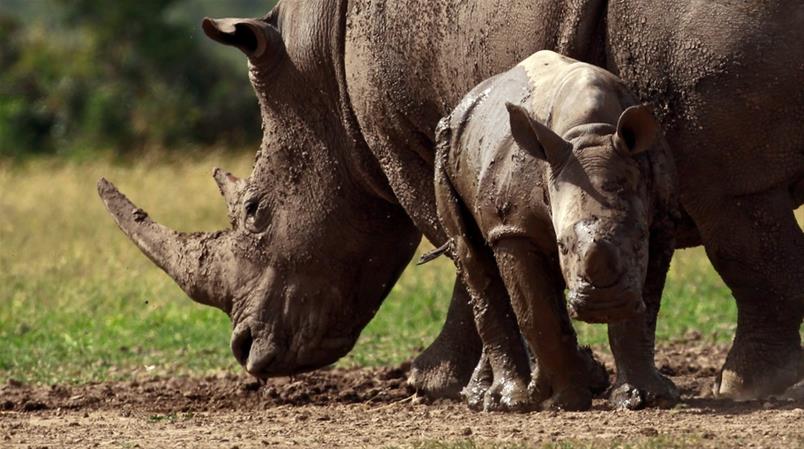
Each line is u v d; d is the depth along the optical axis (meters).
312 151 24.31
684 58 19.53
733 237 20.25
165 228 25.64
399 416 21.02
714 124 19.56
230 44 24.39
